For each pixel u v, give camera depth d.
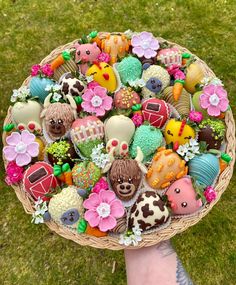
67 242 0.49
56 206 0.36
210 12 0.64
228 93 0.57
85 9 0.64
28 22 0.63
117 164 0.36
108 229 0.35
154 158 0.37
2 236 0.50
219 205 0.51
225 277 0.47
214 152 0.39
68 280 0.48
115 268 0.48
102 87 0.41
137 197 0.37
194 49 0.61
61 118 0.39
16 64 0.60
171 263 0.38
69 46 0.46
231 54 0.60
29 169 0.38
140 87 0.42
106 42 0.44
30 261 0.49
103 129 0.39
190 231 0.49
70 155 0.38
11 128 0.41
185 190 0.36
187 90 0.43
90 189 0.37
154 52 0.44
